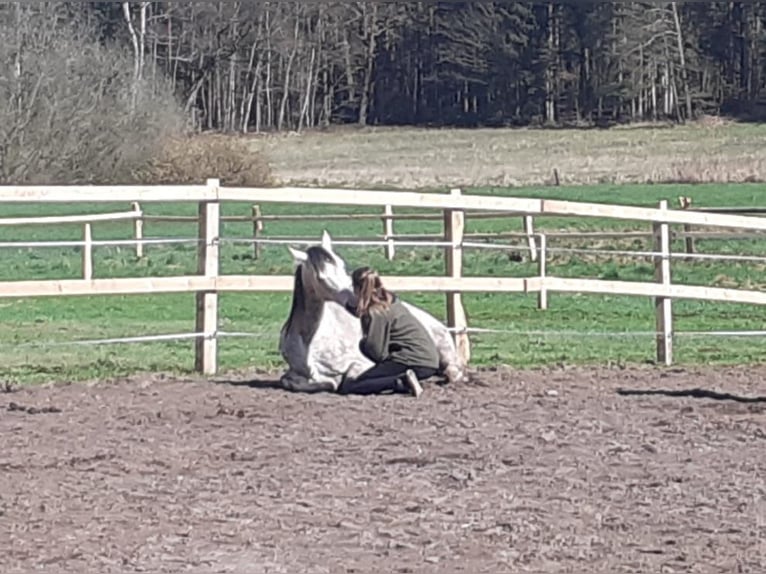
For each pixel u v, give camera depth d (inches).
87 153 1772.9
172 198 449.1
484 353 551.8
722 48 3725.4
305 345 418.3
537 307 751.1
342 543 241.4
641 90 3690.9
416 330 420.2
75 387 428.8
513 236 751.1
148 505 269.3
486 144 2955.2
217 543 240.5
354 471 302.8
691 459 318.7
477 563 229.3
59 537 243.8
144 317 690.8
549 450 328.2
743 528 253.3
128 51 2176.4
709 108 3688.5
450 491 283.6
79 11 2159.2
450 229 489.1
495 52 3779.5
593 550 237.9
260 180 1870.1
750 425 365.4
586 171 2300.7
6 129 1723.7
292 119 3531.0
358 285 417.1
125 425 358.9
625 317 708.0
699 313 729.6
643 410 390.3
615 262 979.9
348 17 3624.5
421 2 3794.3
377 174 2303.2
